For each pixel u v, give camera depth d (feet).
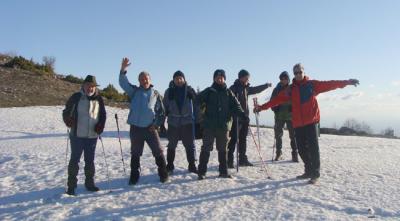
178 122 28.14
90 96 24.22
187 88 28.04
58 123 63.57
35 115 69.05
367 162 34.68
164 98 28.35
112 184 26.27
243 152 31.73
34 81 100.42
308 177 27.14
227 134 27.09
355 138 58.29
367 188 24.88
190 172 29.12
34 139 49.24
